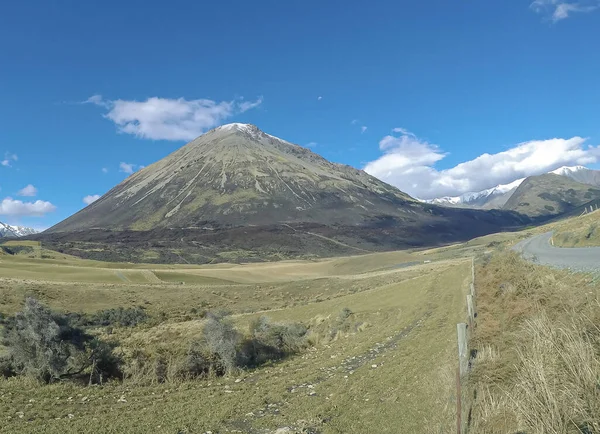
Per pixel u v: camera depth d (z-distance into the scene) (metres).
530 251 36.94
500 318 13.59
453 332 18.12
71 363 17.03
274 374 17.16
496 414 7.14
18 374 16.56
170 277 91.94
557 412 5.40
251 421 11.00
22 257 108.50
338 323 31.64
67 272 85.06
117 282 78.69
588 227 41.34
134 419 11.61
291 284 79.56
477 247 138.25
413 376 13.02
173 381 16.59
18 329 16.95
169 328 34.66
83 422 11.40
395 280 64.06
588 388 5.45
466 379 8.95
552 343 6.34
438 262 98.19
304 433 9.62
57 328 16.95
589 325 6.83
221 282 91.31
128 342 26.11
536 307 11.70
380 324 27.91
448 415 8.29
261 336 23.36
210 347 18.95
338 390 12.97
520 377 6.67
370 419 10.04
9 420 11.65
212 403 12.94
